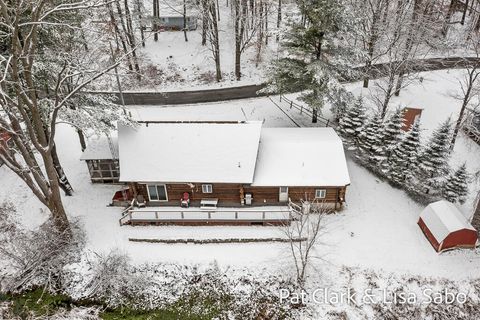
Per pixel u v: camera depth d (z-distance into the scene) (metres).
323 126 34.88
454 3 44.34
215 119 35.88
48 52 24.25
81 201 28.25
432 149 26.72
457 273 23.38
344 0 31.12
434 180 26.91
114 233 26.03
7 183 29.97
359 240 25.12
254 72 43.66
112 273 23.72
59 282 24.25
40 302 23.47
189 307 23.05
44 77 24.61
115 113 26.50
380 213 27.09
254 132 27.08
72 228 25.92
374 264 23.80
